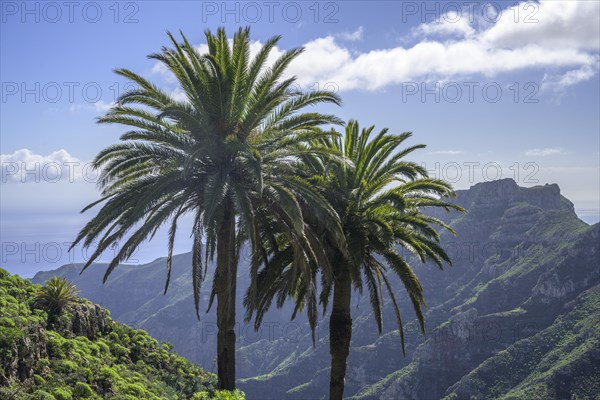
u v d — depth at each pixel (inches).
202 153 978.7
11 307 1075.3
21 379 922.7
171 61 986.1
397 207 1154.0
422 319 1266.0
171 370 1470.2
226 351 1024.2
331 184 1232.2
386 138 1214.9
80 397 981.8
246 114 1042.7
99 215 979.3
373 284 1274.6
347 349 1238.3
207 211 912.9
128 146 1018.7
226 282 1026.1
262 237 1211.9
